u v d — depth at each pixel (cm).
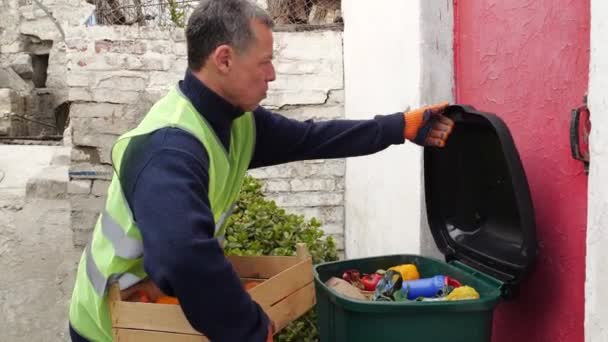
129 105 482
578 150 195
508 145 199
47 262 503
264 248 365
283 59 488
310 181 504
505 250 224
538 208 226
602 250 161
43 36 837
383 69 366
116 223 190
